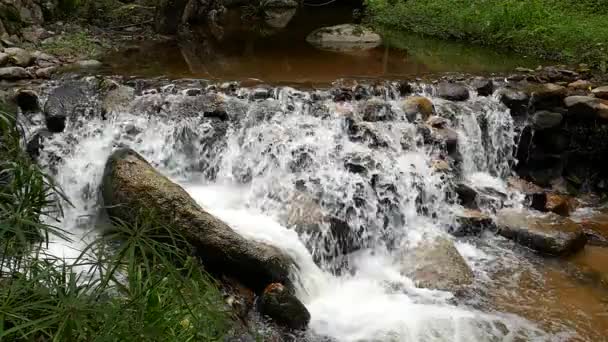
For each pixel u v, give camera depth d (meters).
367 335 3.85
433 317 4.07
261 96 5.87
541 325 4.04
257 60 7.67
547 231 5.02
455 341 3.83
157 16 8.86
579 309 4.23
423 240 4.92
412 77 6.92
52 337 2.09
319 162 5.29
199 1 9.91
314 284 4.29
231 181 5.29
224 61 7.51
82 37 7.88
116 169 4.35
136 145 5.24
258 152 5.32
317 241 4.57
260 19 11.16
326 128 5.56
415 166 5.43
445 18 10.05
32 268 2.39
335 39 9.16
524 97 6.30
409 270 4.62
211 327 2.83
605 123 6.11
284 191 4.97
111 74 6.39
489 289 4.43
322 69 7.30
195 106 5.53
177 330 2.63
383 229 5.02
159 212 4.04
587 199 6.08
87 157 5.11
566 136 6.25
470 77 6.91
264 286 4.04
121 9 9.31
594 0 10.47
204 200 4.96
